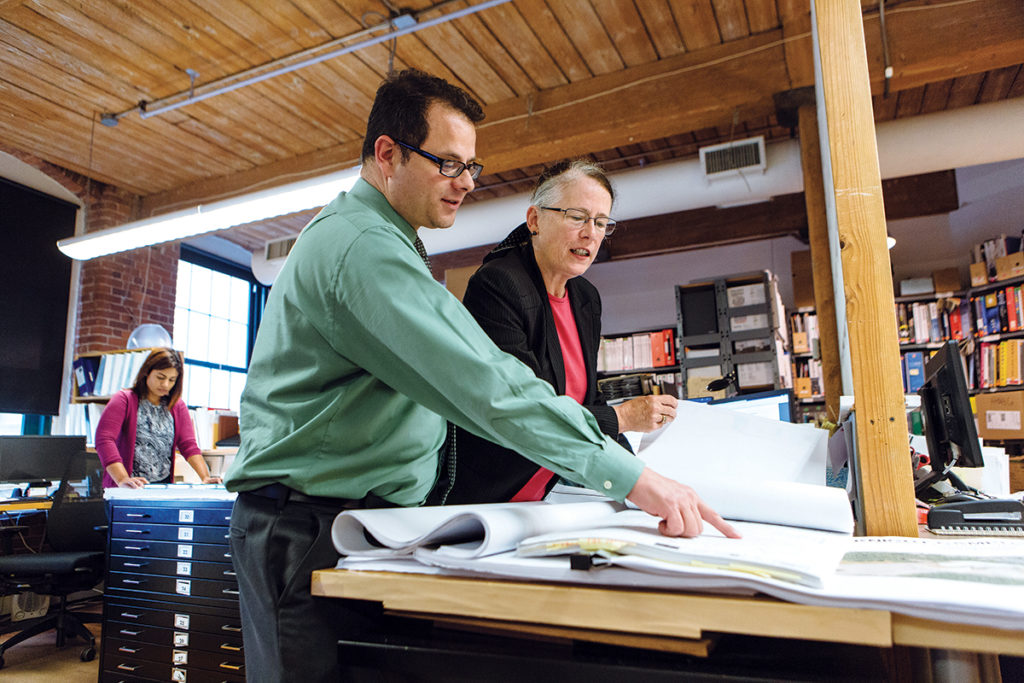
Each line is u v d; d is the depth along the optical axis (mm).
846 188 934
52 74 4371
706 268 7402
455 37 4043
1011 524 1060
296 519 795
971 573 544
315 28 3895
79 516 3605
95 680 2971
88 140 5258
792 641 618
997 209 5996
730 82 4211
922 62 3857
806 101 4191
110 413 3459
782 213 6445
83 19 3840
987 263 5668
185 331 7102
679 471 1098
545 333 1299
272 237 7461
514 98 4746
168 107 4629
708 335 4867
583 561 561
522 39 4102
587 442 680
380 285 749
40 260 5777
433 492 1073
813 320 6293
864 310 908
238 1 3670
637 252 6852
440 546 657
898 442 877
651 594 534
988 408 5137
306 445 812
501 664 605
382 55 4195
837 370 4031
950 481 1592
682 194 5227
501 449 1199
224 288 7660
